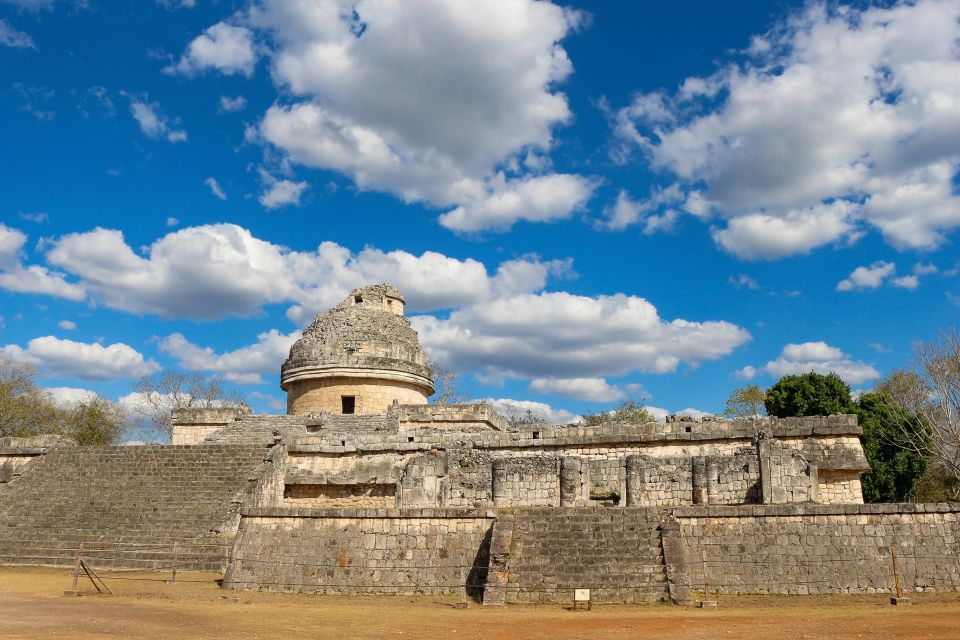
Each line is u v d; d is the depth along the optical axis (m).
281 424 37.69
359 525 23.14
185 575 23.81
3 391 51.94
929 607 18.88
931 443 38.97
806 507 22.16
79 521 27.80
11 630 13.70
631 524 22.28
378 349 40.78
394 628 15.58
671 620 16.83
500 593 19.89
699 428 29.80
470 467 29.33
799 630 15.11
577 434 30.98
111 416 60.06
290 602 20.14
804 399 41.50
